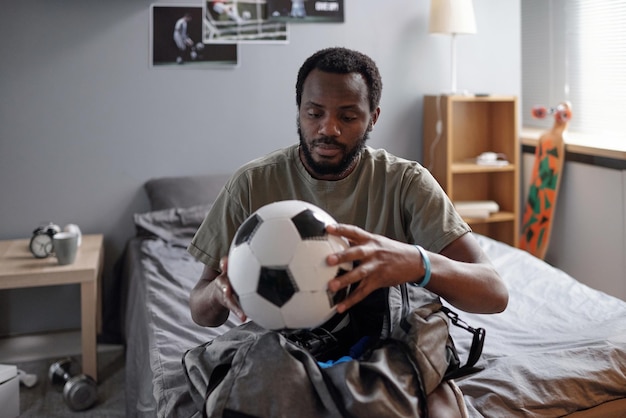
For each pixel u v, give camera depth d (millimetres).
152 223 3045
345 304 1106
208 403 1182
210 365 1338
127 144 3305
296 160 1447
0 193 3170
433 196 1408
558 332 1905
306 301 1079
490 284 1295
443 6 3365
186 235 3047
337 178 1408
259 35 3406
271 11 3400
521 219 3834
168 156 3365
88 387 2514
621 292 3074
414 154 3725
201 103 3375
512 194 3641
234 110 3424
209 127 3402
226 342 1378
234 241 1163
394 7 3578
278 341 1210
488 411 1498
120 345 3154
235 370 1202
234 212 1460
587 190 3271
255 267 1098
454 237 1375
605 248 3170
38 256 2771
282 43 3441
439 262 1224
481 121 3762
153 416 1671
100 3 3184
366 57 1325
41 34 3133
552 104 3842
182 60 3320
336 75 1258
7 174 3170
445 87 3709
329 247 1105
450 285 1229
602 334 1821
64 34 3160
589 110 3545
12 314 3232
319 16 3471
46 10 3123
